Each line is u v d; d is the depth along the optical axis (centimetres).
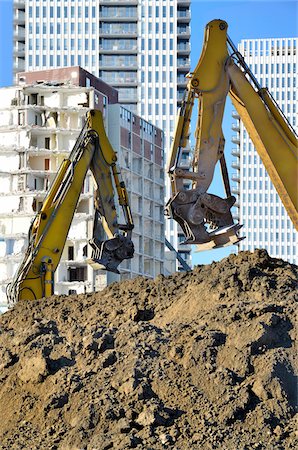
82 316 4338
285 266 4366
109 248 5956
